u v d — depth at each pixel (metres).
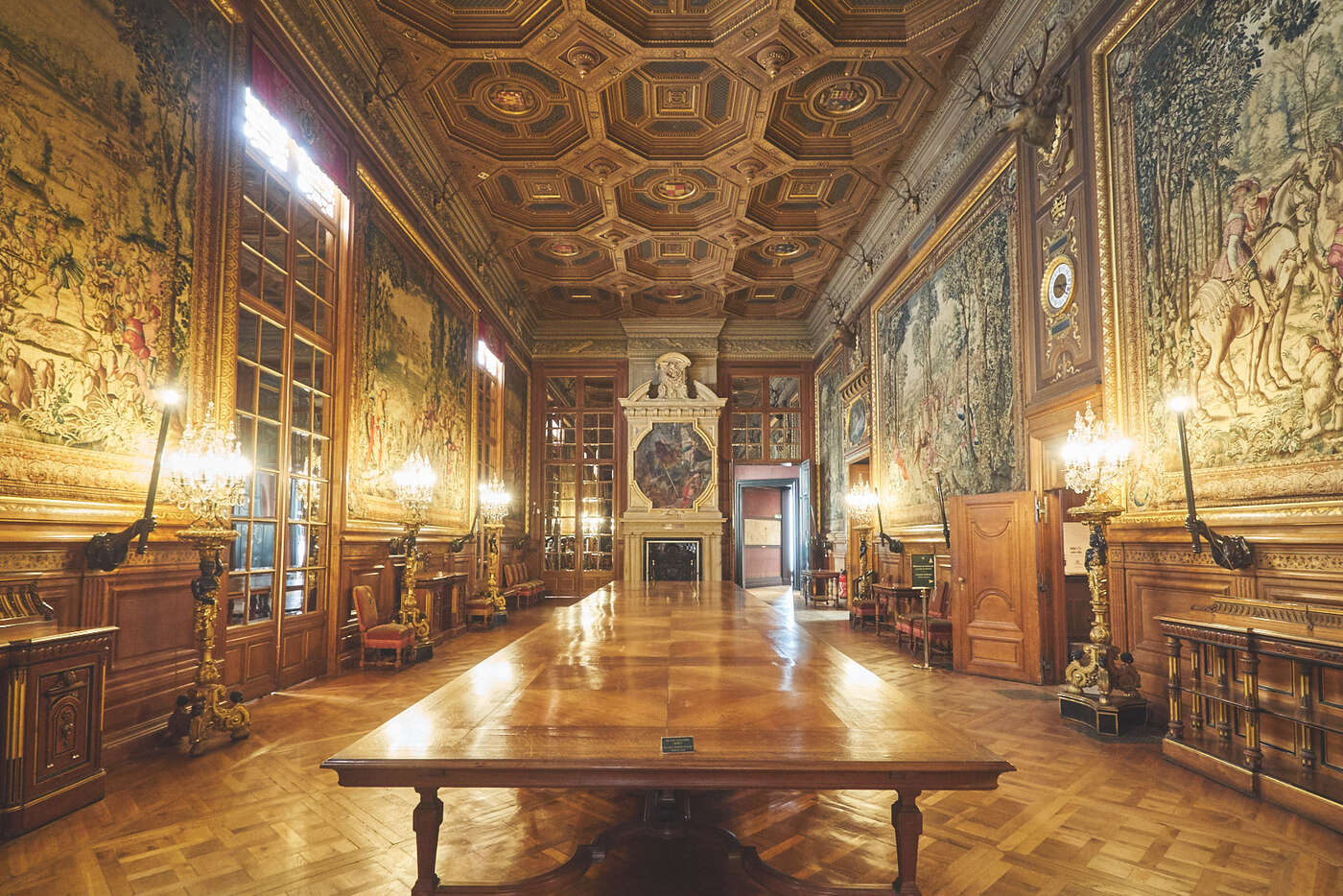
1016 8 7.76
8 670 3.64
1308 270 4.47
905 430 12.00
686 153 11.08
